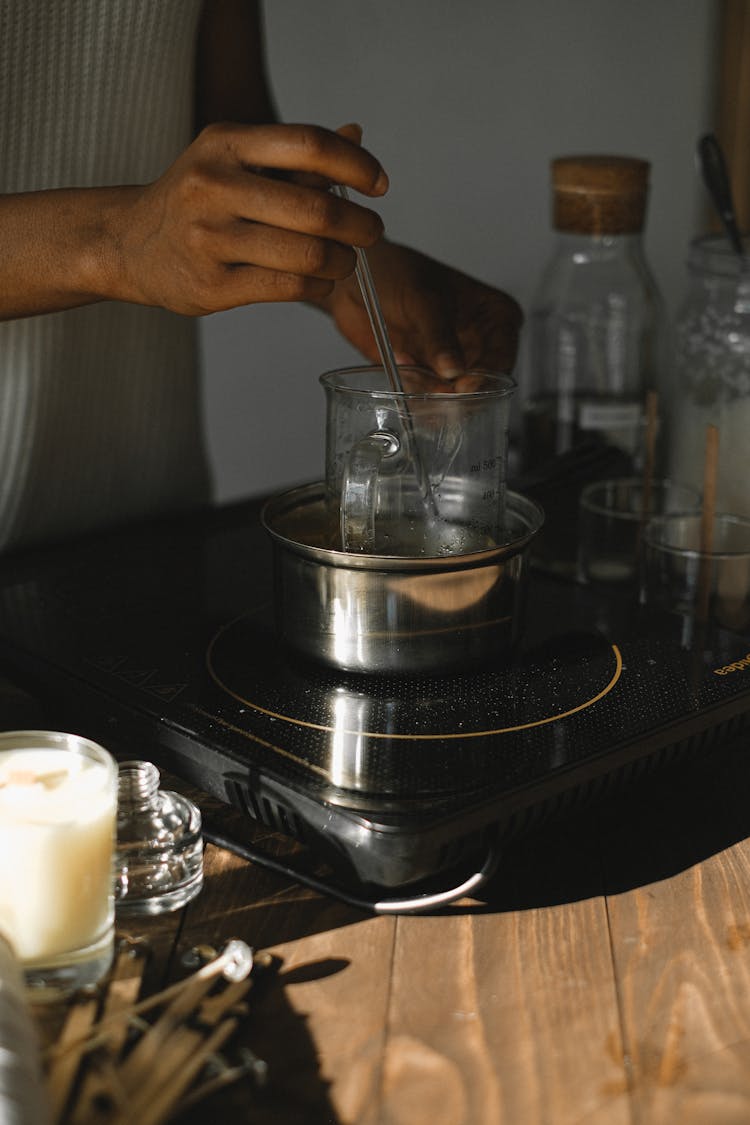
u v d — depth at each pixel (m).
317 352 1.95
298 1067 0.54
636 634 0.84
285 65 1.79
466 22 1.87
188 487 1.29
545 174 2.00
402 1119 0.52
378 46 1.83
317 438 2.00
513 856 0.69
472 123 1.93
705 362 1.02
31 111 1.02
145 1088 0.52
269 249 0.69
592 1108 0.52
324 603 0.76
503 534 0.80
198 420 1.30
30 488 1.14
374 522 0.75
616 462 1.06
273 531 0.77
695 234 2.12
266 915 0.64
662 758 0.73
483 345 1.01
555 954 0.62
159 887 0.64
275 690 0.76
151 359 1.20
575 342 1.17
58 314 1.09
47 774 0.60
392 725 0.71
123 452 1.22
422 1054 0.55
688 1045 0.56
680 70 2.01
